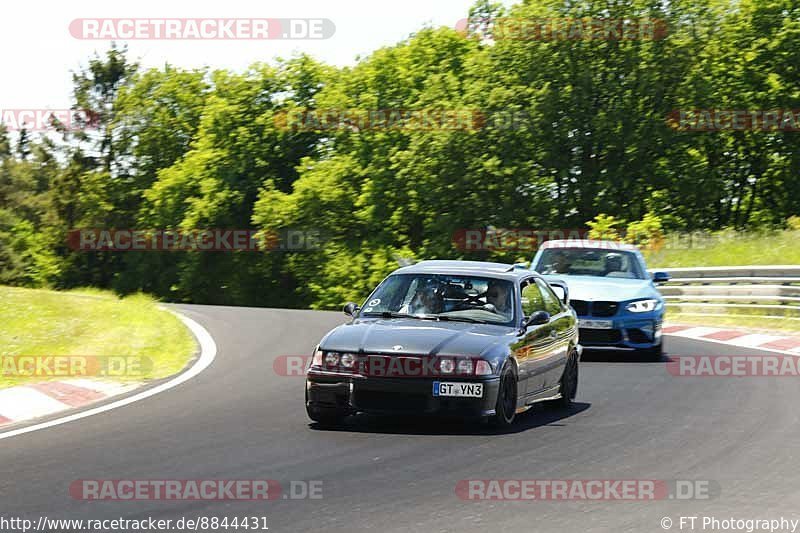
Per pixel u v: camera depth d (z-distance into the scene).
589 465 18.98
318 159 161.00
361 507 15.63
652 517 15.25
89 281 190.75
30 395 26.23
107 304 43.56
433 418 24.05
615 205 117.62
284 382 29.59
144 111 185.12
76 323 37.69
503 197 119.62
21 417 23.69
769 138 129.50
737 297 51.84
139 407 25.16
